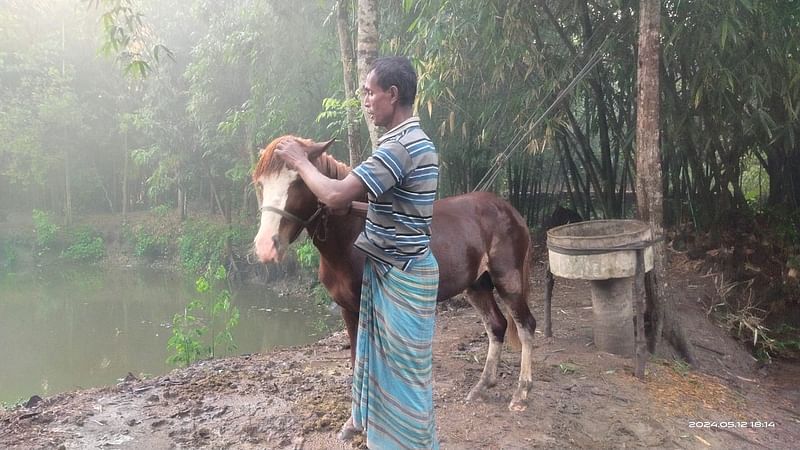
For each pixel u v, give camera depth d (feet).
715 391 14.46
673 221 29.91
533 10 19.71
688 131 23.20
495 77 20.35
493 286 12.85
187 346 20.13
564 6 21.68
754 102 25.16
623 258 13.99
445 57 18.45
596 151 41.37
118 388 13.48
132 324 38.06
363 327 7.84
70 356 30.99
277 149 7.69
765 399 15.69
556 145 30.45
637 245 13.87
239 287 46.91
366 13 16.11
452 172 32.22
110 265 60.80
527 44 19.57
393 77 7.27
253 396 12.50
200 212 64.80
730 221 27.17
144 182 72.49
